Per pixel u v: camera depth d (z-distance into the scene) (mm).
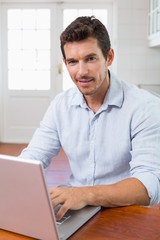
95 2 4984
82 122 1378
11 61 5191
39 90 5223
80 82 1186
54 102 1487
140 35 4758
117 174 1359
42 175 755
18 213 853
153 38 4352
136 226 938
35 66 5188
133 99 1312
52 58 5148
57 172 3811
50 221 813
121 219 983
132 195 1063
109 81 1338
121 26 4734
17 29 5105
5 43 5141
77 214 990
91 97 1324
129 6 4684
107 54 1208
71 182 1487
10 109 5281
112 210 1045
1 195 842
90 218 991
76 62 1161
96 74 1167
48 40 5125
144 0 4660
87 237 885
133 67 4824
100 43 1152
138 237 877
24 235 889
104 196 1041
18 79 5227
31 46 5148
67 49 1159
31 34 5117
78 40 1126
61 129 1440
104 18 5039
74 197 1014
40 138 1468
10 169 783
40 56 5164
